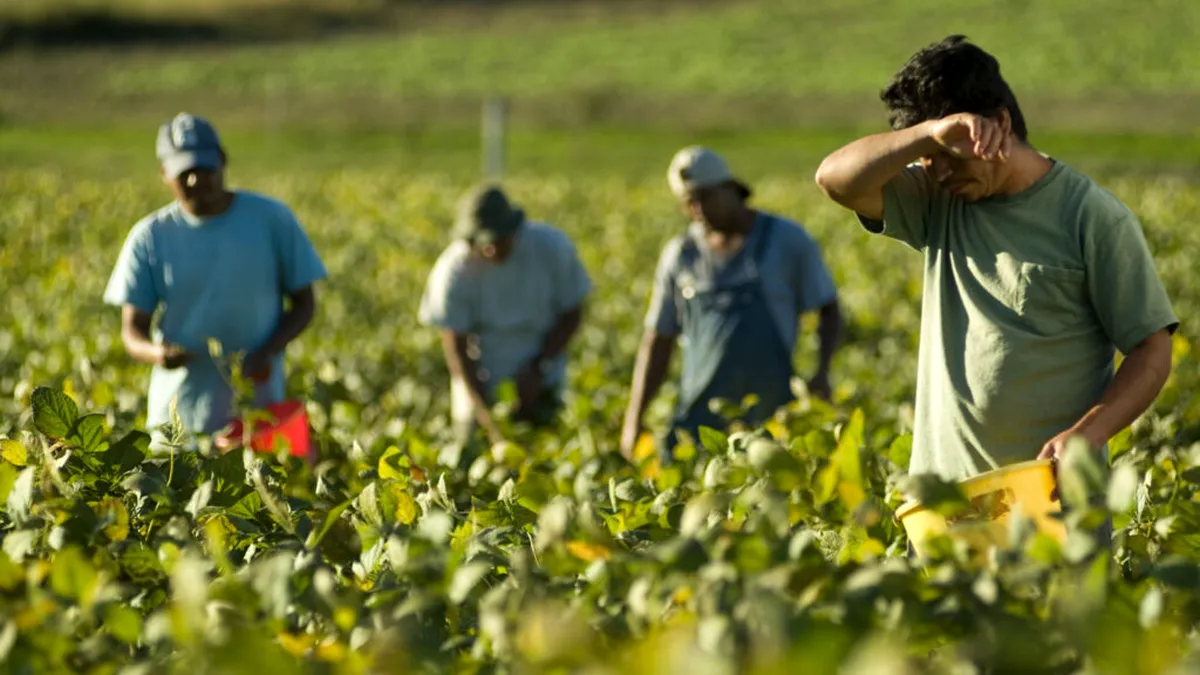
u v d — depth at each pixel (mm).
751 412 23031
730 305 23000
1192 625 8516
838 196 12898
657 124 177625
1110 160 130750
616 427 26094
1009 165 12273
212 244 21156
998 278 12469
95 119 180750
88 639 8961
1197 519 11188
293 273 21703
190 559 8258
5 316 40125
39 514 10930
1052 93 184625
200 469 12695
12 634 7812
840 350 38062
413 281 50062
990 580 7906
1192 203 70938
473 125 178250
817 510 11438
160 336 21500
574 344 40188
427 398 29406
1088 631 7027
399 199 82562
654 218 71500
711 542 8680
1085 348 12438
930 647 8023
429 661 8211
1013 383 12414
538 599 8539
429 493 12125
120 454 12406
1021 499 10695
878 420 23266
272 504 11273
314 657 8305
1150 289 12141
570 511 9906
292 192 87875
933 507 8602
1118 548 11062
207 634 7867
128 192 80750
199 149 20719
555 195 85000
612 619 8336
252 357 21234
